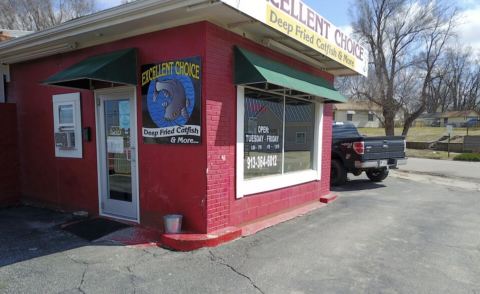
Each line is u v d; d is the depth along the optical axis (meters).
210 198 4.98
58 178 6.97
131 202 5.92
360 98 30.70
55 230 5.59
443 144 27.75
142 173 5.62
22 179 7.67
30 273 3.98
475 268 4.35
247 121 5.82
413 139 32.91
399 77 29.03
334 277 4.02
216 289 3.67
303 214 6.95
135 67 5.45
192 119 4.95
